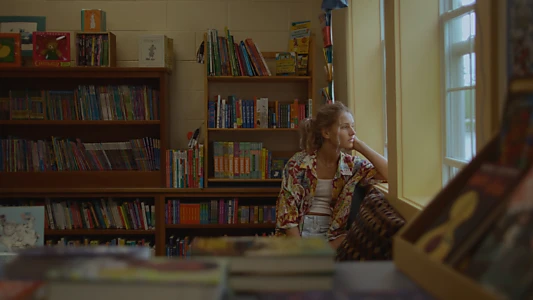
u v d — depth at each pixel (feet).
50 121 12.73
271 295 3.35
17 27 13.65
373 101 11.57
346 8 11.64
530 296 2.43
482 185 3.55
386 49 8.82
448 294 3.08
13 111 12.93
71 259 3.63
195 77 13.87
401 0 8.23
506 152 3.43
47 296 3.05
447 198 3.96
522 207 2.91
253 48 12.68
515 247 2.77
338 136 9.85
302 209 10.20
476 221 3.29
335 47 12.68
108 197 13.02
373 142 11.57
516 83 3.49
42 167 13.12
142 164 13.01
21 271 3.45
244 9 13.88
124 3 13.76
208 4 13.84
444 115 8.14
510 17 4.28
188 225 12.75
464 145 7.39
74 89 13.65
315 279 3.52
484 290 2.71
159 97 13.02
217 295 3.00
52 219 12.94
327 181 10.18
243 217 12.75
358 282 3.63
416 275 3.58
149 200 13.37
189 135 13.41
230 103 12.87
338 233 9.93
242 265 3.55
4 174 12.94
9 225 7.68
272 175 12.92
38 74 12.59
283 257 3.54
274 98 13.88
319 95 13.80
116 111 12.94
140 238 13.50
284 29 13.92
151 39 12.62
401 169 8.29
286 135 13.92
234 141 13.89
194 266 3.30
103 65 12.77
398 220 6.59
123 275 3.08
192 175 12.63
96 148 13.09
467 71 7.22
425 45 8.24
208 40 12.58
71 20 13.76
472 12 6.98
